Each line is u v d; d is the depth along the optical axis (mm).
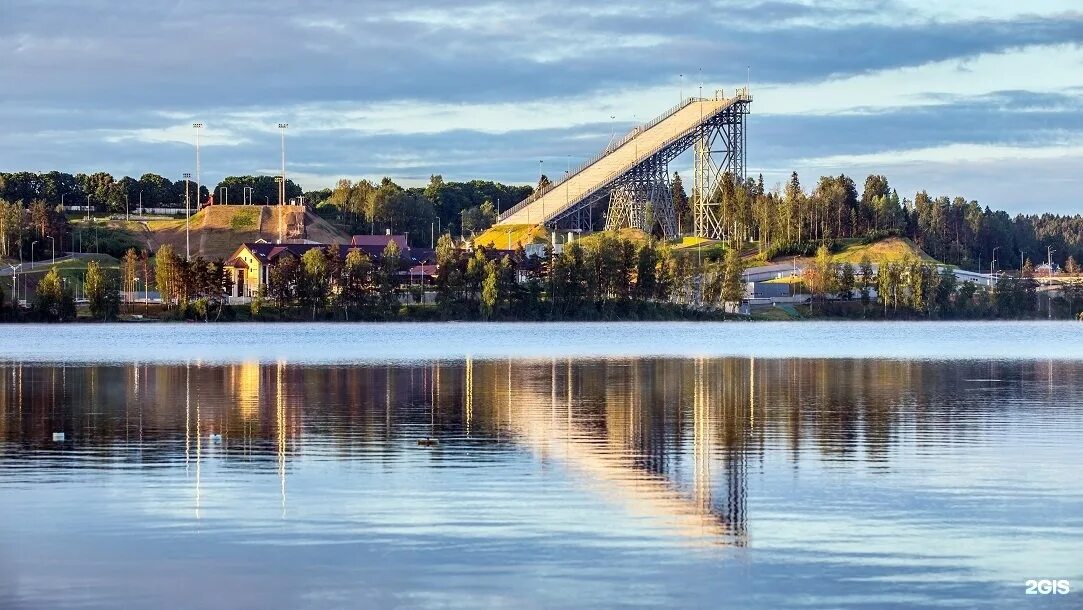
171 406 81812
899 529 43781
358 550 41094
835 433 66875
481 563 39688
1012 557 40406
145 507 46906
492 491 49875
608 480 52281
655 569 39125
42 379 107250
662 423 71875
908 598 36562
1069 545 41750
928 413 76812
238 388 97000
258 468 55125
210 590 37188
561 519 45062
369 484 51219
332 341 188500
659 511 46375
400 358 142125
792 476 53281
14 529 43625
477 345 176125
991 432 66938
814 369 122000
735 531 43500
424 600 36344
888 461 57031
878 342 189250
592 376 111500
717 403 84125
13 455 58938
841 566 39469
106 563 39719
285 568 39188
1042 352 157375
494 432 67562
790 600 36375
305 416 75438
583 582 37875
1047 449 60469
